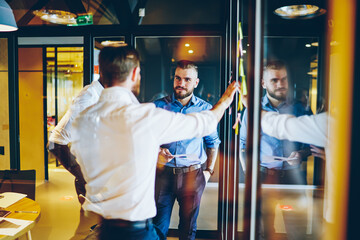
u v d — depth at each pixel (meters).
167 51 6.60
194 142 2.46
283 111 0.94
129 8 3.29
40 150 6.01
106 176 1.18
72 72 7.55
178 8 3.91
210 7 3.95
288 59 1.29
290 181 1.36
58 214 4.05
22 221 1.83
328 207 0.52
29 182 2.70
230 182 2.08
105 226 1.21
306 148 1.18
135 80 1.30
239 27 1.89
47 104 6.66
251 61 0.92
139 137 1.14
